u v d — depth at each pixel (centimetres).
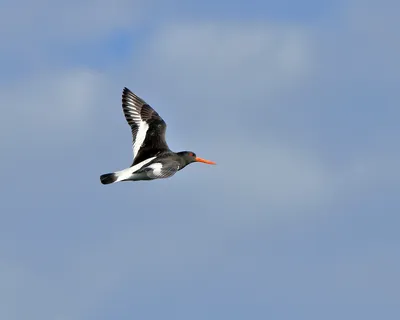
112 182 2444
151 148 2720
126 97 2878
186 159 2780
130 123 2825
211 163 2803
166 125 2794
